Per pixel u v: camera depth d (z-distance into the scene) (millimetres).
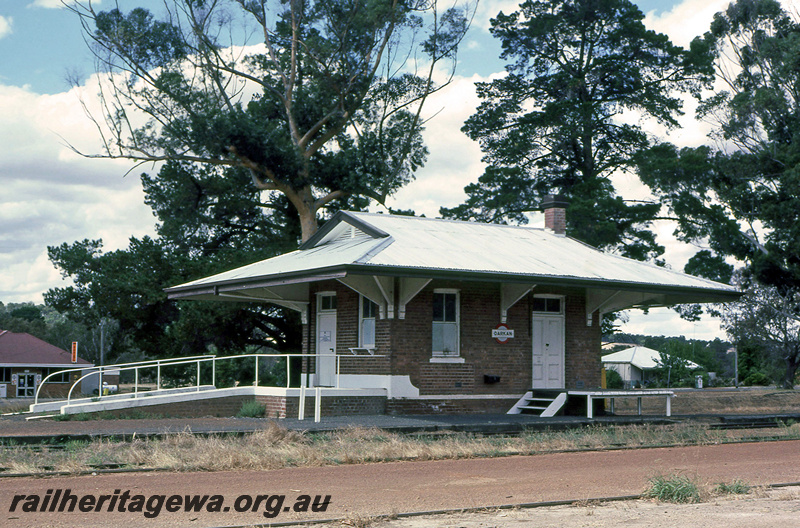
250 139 35031
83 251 40250
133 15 35250
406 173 41375
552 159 50031
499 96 49781
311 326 25031
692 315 47344
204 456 13117
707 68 46156
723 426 21922
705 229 44250
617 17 46938
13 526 8234
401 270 19688
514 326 23562
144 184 40781
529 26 48406
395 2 37969
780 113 44750
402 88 40531
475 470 13016
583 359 24734
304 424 18203
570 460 14656
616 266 24953
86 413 20438
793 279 42969
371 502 9719
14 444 14906
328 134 40031
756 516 8617
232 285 23109
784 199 42781
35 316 115938
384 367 21781
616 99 48156
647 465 13828
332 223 25219
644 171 43906
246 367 46812
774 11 47281
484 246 24047
